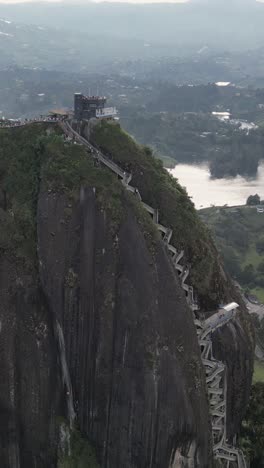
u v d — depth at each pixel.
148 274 80.00
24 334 82.88
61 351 84.12
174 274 82.62
